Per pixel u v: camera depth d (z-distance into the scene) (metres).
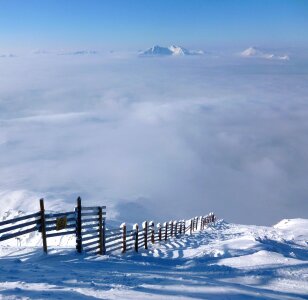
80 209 12.22
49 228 11.41
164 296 6.29
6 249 12.18
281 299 7.36
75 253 11.84
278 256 12.82
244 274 10.30
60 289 6.27
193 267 11.27
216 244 18.98
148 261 13.13
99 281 7.30
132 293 6.30
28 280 7.09
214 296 6.66
